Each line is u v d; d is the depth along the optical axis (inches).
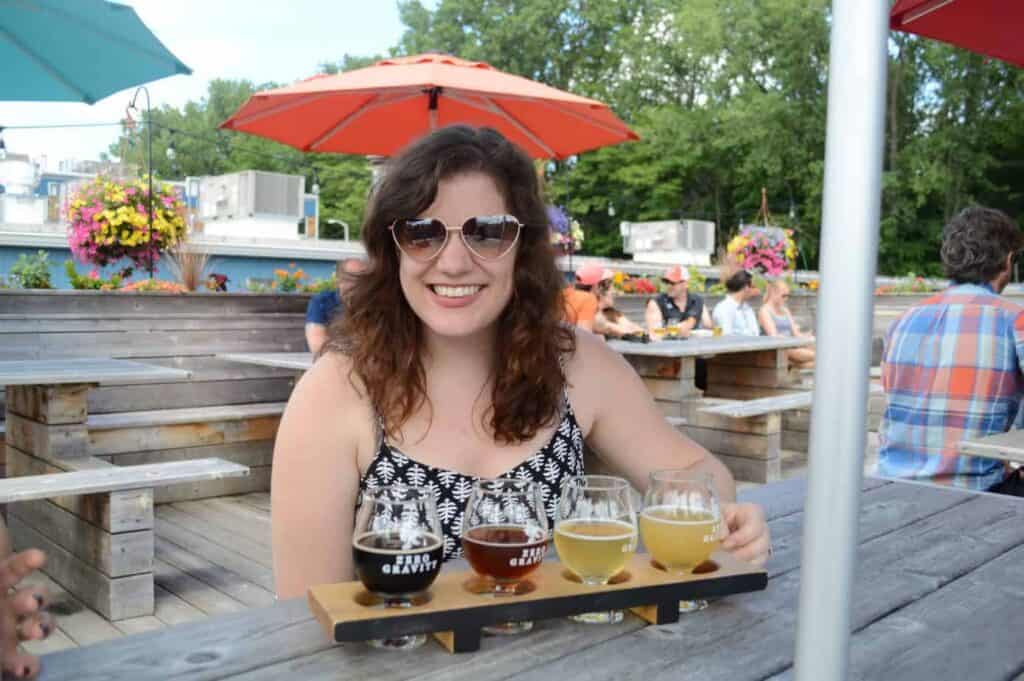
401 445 58.5
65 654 37.6
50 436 137.9
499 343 59.5
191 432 187.9
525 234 58.7
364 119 203.0
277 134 200.7
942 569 52.9
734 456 210.1
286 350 212.7
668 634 40.9
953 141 990.4
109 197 212.8
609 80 1370.6
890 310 388.8
